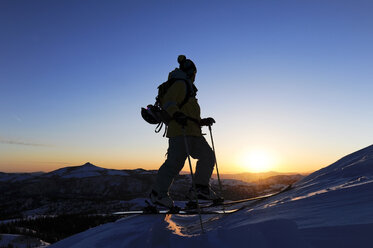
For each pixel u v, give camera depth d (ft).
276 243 3.74
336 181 7.42
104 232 7.22
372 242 2.90
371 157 8.18
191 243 5.24
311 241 3.41
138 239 6.01
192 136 8.86
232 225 5.68
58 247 7.46
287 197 7.63
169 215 9.45
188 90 8.94
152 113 9.04
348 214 3.74
